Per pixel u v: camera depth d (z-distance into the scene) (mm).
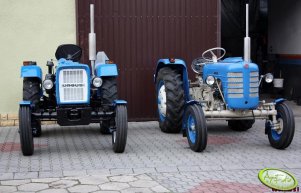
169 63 8555
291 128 7336
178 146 7812
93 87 7789
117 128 7133
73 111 7191
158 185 5742
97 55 8539
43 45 9500
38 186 5688
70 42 9594
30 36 9453
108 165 6602
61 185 5723
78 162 6766
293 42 13094
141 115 10000
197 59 8977
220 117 7637
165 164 6668
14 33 9406
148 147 7734
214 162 6789
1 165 6605
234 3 15578
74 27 9586
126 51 9867
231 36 15703
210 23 10109
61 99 7254
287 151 7488
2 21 9367
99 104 7867
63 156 7125
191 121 7488
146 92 9984
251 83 7605
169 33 9992
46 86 7297
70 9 9555
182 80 8734
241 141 8227
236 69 7590
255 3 15102
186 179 5992
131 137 8539
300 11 12664
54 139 8367
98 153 7316
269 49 14492
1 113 9461
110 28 9781
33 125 7344
